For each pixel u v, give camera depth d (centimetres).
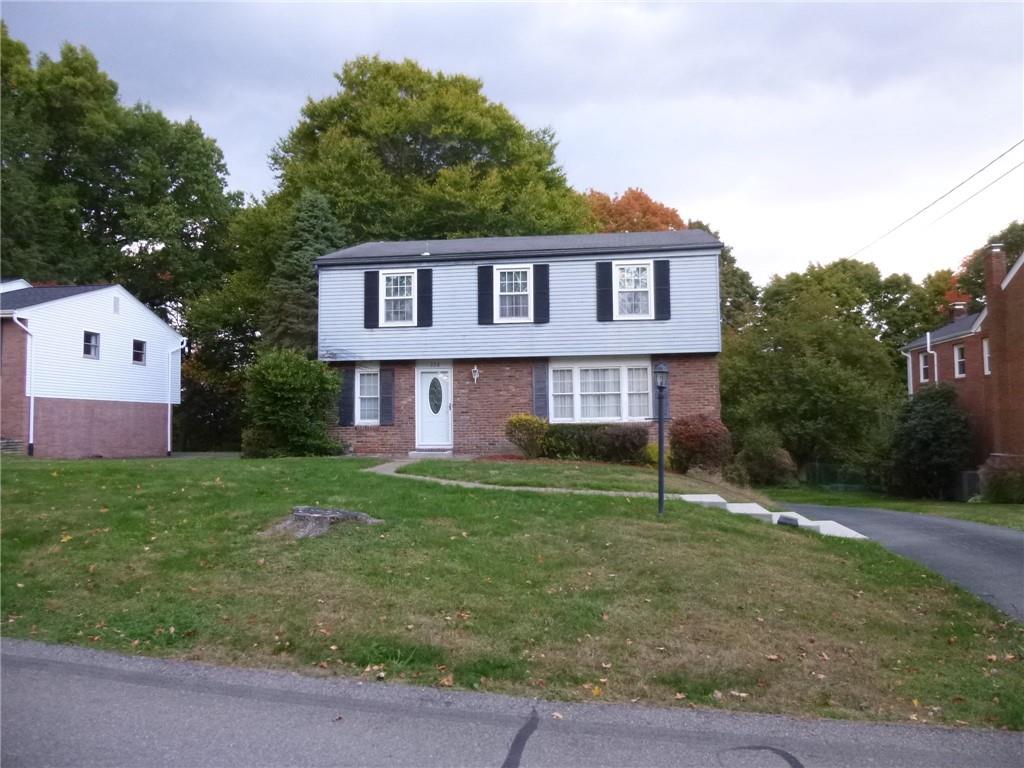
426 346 2144
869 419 3181
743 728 510
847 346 3372
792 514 1223
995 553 1121
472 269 2141
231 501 1057
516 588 749
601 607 708
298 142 3447
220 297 3319
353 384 2189
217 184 3944
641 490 1313
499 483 1328
